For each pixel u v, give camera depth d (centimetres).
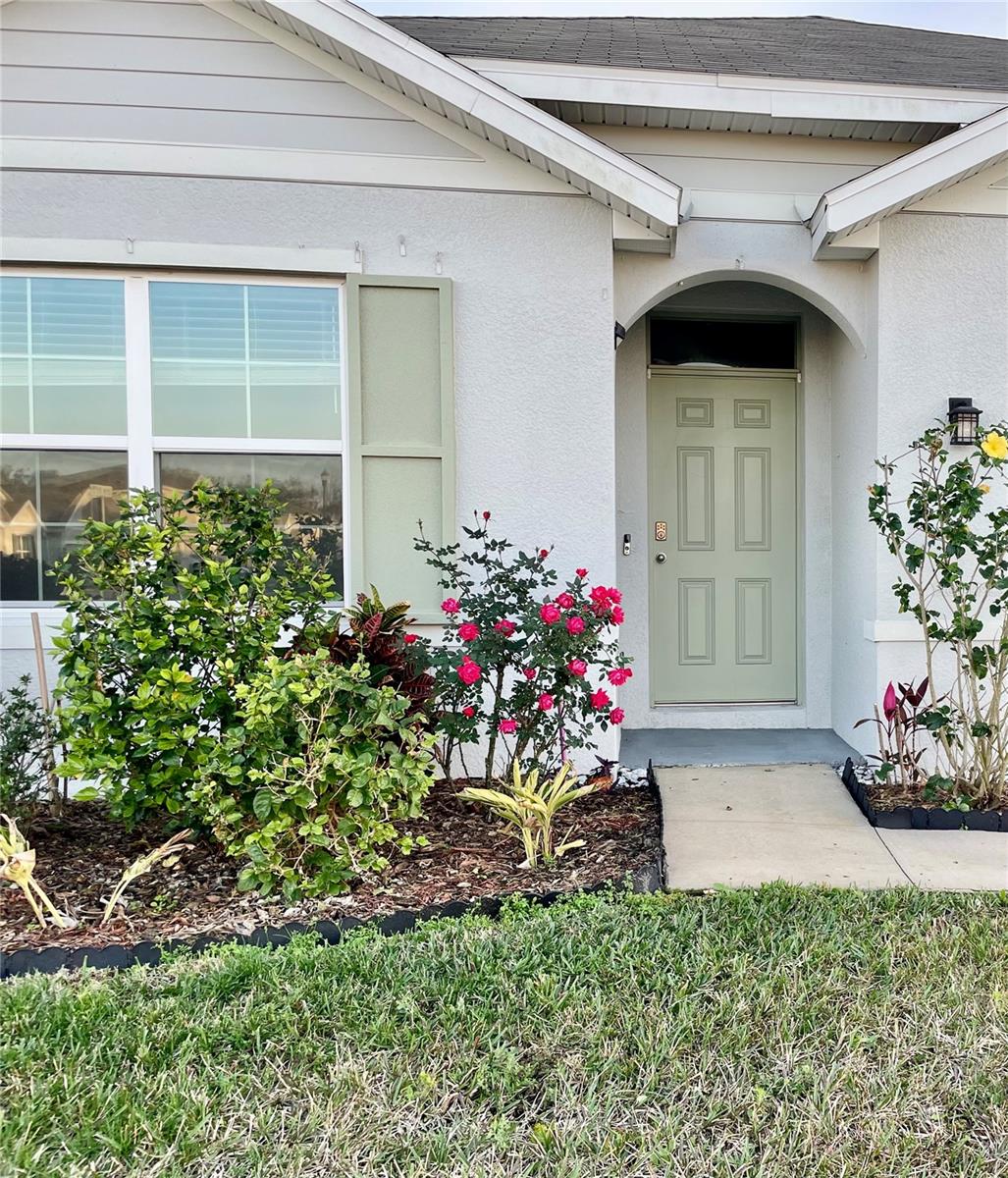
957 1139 165
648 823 345
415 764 279
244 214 378
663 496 506
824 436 503
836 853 319
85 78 368
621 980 222
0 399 377
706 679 511
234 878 289
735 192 433
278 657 299
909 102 432
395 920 260
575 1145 162
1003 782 363
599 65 424
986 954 235
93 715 275
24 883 249
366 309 384
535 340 394
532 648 320
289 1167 158
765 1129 168
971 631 357
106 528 305
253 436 391
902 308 416
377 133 382
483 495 396
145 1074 185
